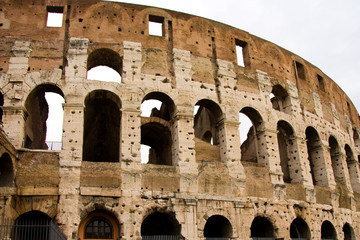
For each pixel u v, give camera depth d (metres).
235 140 40.66
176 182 36.12
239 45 47.62
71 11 40.25
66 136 34.88
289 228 40.34
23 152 33.56
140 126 38.69
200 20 44.94
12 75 36.38
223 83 42.69
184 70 41.19
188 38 43.16
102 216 34.12
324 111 53.22
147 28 41.78
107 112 46.12
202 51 43.31
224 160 39.84
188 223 35.00
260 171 40.97
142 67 39.59
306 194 43.69
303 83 51.47
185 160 37.31
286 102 48.44
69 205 32.59
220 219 38.62
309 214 43.12
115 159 48.59
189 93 40.31
